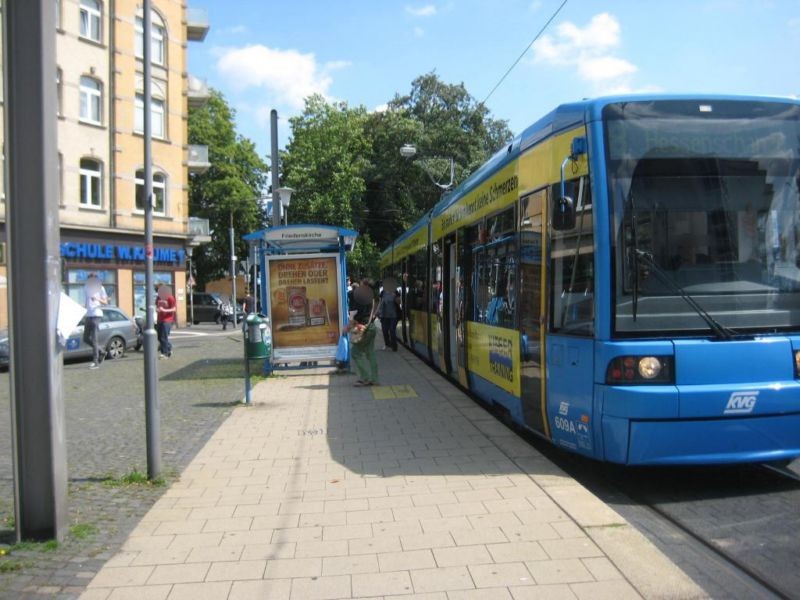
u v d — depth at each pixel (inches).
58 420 185.9
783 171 232.7
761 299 222.7
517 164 295.3
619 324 216.2
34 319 182.2
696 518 205.0
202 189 2020.2
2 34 178.1
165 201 1412.4
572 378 234.1
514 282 297.0
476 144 1795.0
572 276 237.3
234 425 352.5
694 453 211.0
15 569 167.3
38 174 179.8
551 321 252.1
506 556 169.0
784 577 160.2
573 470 265.0
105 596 153.1
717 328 215.9
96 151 1249.4
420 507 209.5
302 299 538.9
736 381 214.1
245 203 2060.8
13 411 183.2
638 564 162.9
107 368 675.4
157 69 1387.8
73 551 179.2
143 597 152.5
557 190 247.1
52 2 180.9
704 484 239.5
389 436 313.0
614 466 268.1
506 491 221.1
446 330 469.4
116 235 1284.4
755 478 244.4
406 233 747.4
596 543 175.3
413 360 637.3
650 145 225.6
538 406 264.2
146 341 249.1
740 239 225.6
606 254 219.1
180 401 443.5
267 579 161.0
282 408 399.2
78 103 1216.2
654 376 211.3
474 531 186.5
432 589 152.9
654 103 229.3
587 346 224.4
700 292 219.9
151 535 191.6
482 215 358.0
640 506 220.4
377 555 173.3
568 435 239.9
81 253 1217.4
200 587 157.2
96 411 414.9
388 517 201.6
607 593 148.9
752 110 234.1
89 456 293.0
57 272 185.3
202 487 240.5
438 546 177.2
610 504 223.3
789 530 191.2
